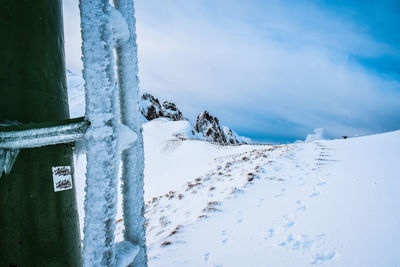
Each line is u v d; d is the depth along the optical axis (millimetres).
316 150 11578
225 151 31219
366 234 3562
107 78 1276
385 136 13453
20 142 1095
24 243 1125
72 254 1359
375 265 2898
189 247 4285
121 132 1432
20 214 1121
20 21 1188
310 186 6258
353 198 4969
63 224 1295
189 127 56031
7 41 1144
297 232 4023
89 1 1270
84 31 1261
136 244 1646
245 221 4926
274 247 3719
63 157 1325
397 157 8000
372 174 6406
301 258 3314
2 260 1073
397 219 3803
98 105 1247
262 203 5707
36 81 1239
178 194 8969
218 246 4109
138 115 1732
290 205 5250
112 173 1276
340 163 8336
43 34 1294
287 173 7906
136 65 1748
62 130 1176
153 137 45250
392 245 3188
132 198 1675
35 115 1226
